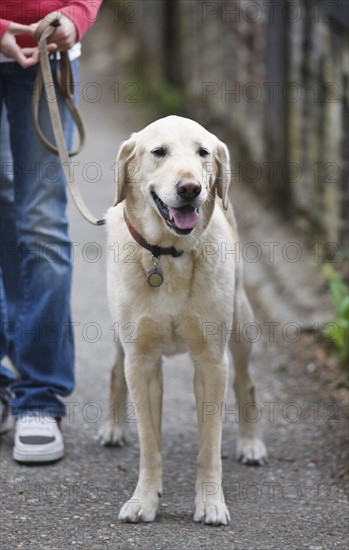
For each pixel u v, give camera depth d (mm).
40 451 6957
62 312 7336
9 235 7758
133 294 6262
